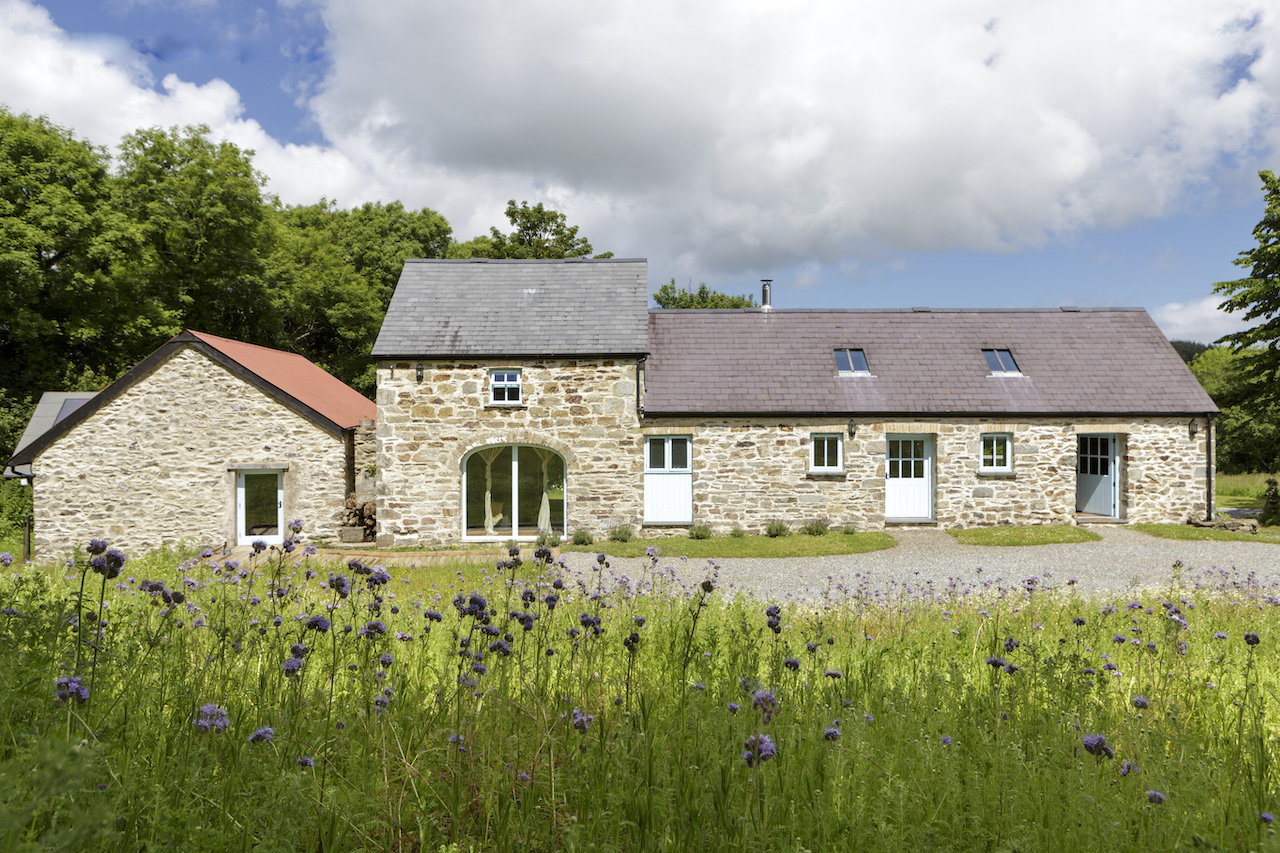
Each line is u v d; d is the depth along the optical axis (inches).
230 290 1152.2
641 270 739.4
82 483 631.2
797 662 141.3
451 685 149.6
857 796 105.8
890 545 611.8
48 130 998.4
